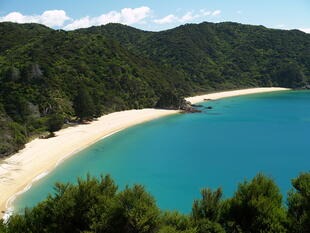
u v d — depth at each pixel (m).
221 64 184.00
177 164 50.25
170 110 104.12
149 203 19.19
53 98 78.94
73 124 75.38
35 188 38.62
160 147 60.12
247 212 18.62
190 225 18.58
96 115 82.75
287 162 51.19
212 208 19.69
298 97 139.88
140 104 105.56
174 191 39.75
